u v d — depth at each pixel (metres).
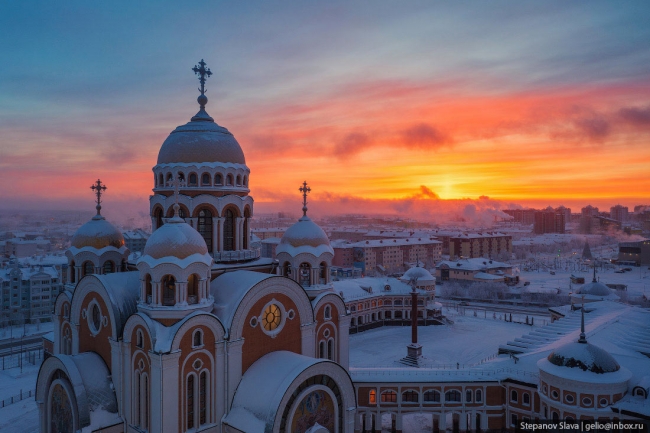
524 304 167.00
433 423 68.62
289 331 52.16
